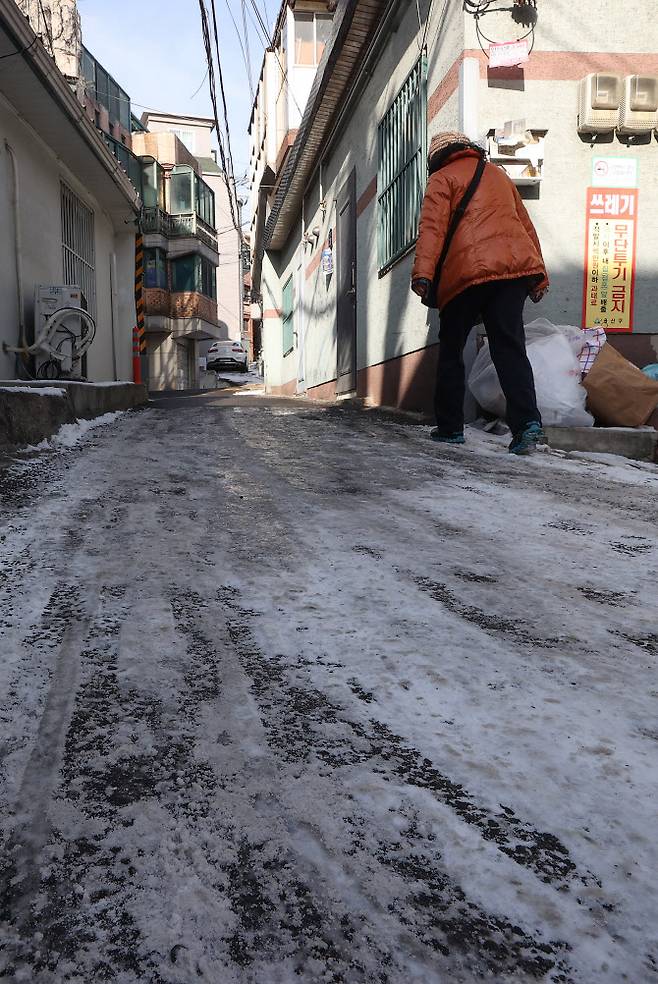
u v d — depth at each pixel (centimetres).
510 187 398
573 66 502
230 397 1167
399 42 662
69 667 129
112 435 473
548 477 340
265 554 203
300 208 1345
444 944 68
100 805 89
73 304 745
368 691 120
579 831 84
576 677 127
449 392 432
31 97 687
